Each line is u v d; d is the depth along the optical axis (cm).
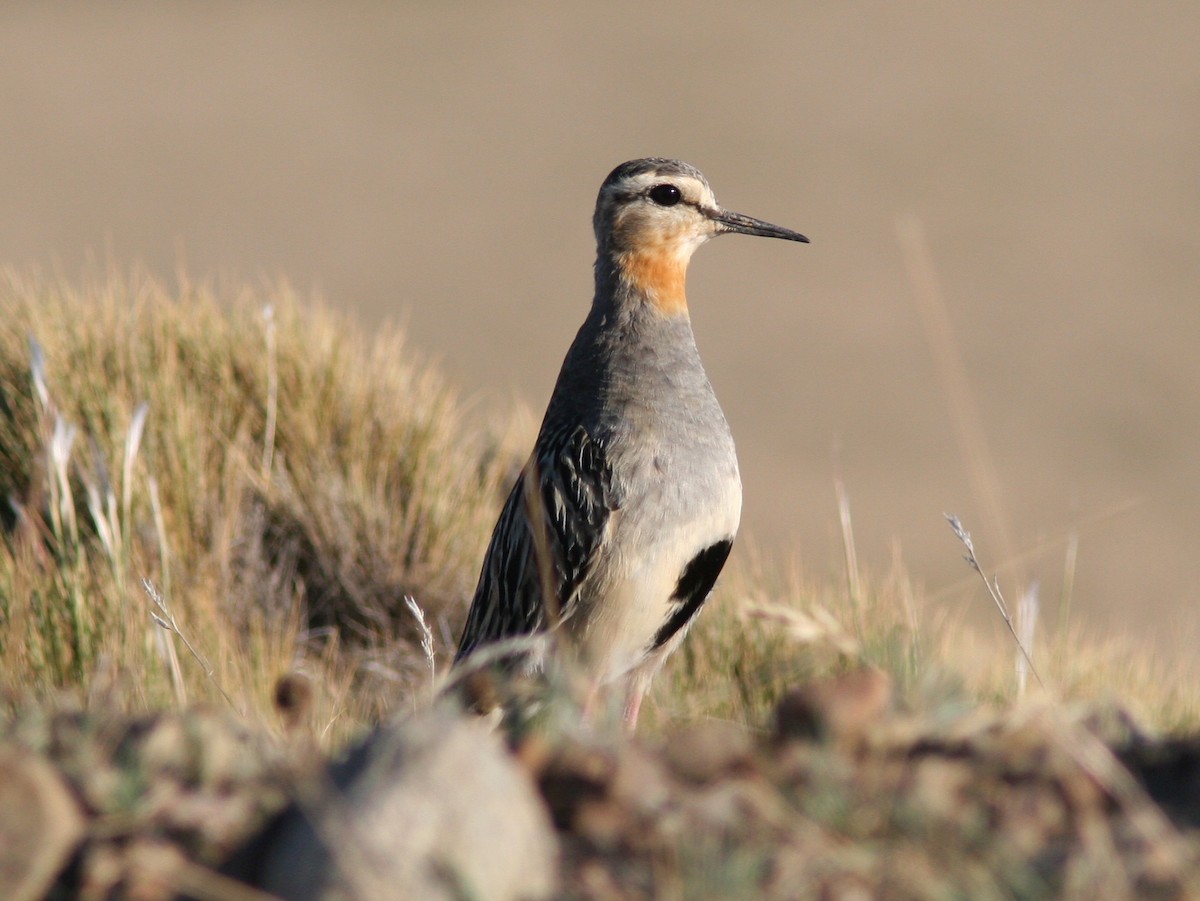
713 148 5600
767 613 670
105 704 582
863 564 1181
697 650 1091
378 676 1117
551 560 980
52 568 1025
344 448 1327
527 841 455
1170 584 2478
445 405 1404
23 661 970
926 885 464
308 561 1242
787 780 516
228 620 1098
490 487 1372
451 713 533
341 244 4566
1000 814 504
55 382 1249
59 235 4397
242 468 1258
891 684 582
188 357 1356
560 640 915
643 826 492
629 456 974
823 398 3512
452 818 443
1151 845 488
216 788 504
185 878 461
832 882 468
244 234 4575
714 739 534
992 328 4012
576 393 1023
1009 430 3347
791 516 2694
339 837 439
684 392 1004
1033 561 2539
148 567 1104
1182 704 963
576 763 517
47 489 1145
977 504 2856
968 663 948
